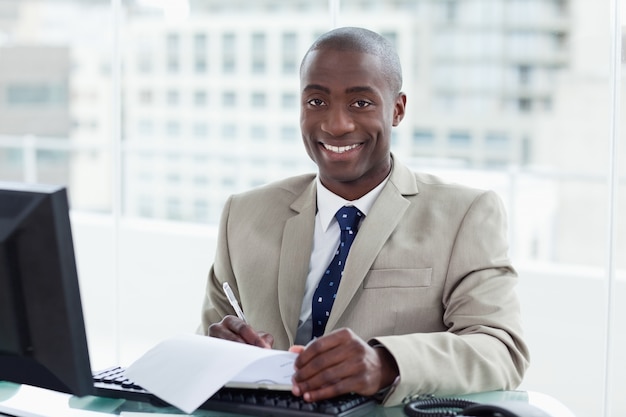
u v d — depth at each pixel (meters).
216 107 19.42
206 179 17.84
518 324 1.78
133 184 17.98
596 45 19.61
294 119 19.30
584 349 4.73
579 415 3.90
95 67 19.72
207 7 19.25
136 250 6.74
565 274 5.70
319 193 1.93
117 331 3.84
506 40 20.11
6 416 1.47
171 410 1.48
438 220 1.87
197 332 2.03
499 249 1.86
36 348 1.28
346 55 1.81
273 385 1.50
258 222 1.98
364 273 1.81
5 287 1.26
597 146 19.84
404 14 20.41
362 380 1.45
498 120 20.27
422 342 1.57
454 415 1.40
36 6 19.53
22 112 19.80
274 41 19.27
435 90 20.50
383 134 1.85
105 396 1.54
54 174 19.92
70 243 1.25
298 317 1.87
